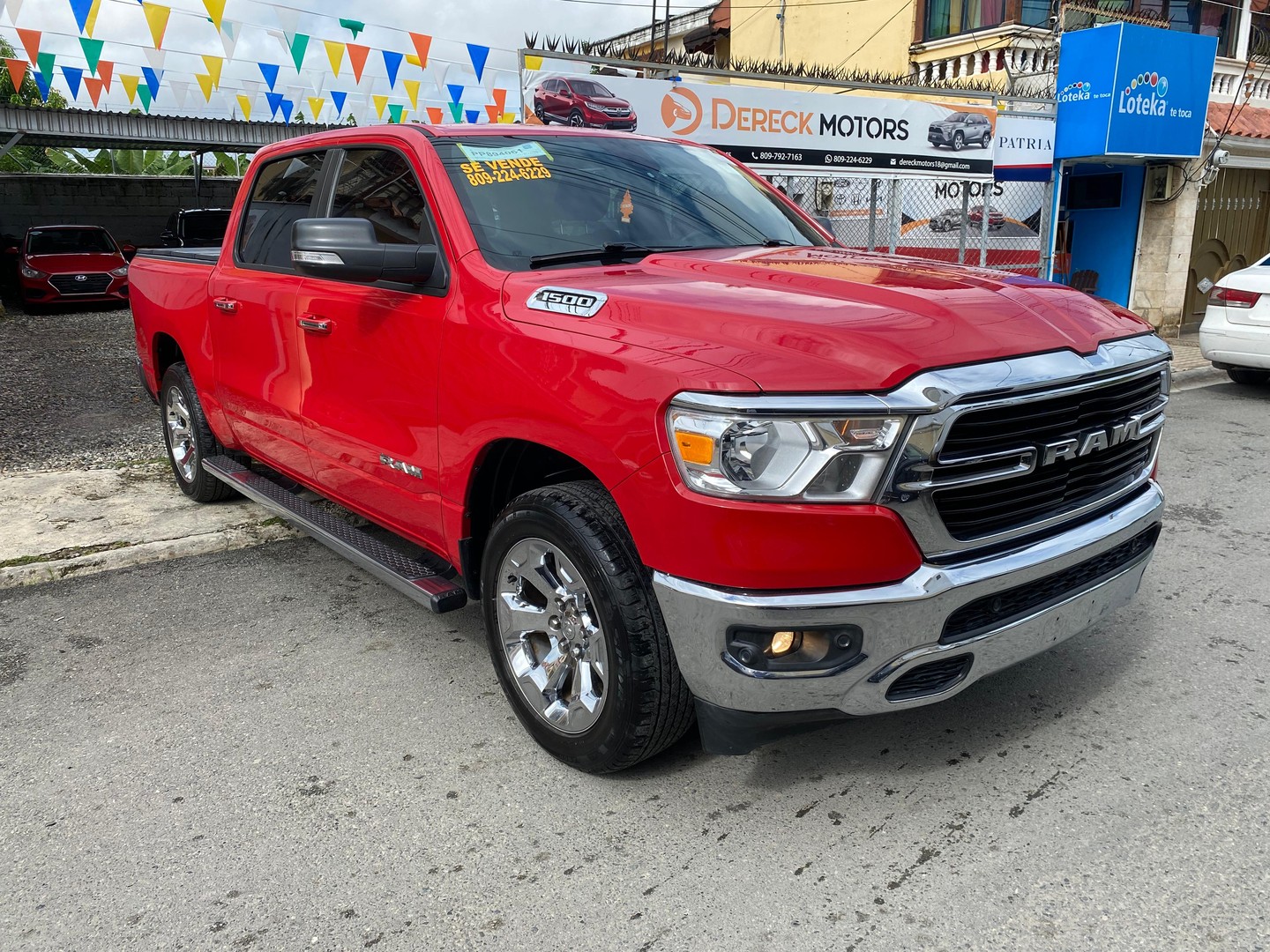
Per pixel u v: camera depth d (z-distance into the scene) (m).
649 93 8.64
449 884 2.43
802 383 2.22
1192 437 7.23
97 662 3.71
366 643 3.85
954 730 3.12
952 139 10.68
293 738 3.15
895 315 2.48
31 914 2.34
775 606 2.26
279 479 5.08
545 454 3.07
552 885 2.42
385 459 3.45
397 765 2.98
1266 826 2.58
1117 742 3.01
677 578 2.38
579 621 2.73
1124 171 12.89
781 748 3.04
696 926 2.26
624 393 2.42
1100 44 11.10
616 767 2.76
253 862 2.53
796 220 4.10
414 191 3.39
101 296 16.08
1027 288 2.86
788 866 2.47
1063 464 2.60
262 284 4.16
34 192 22.67
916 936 2.21
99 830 2.67
